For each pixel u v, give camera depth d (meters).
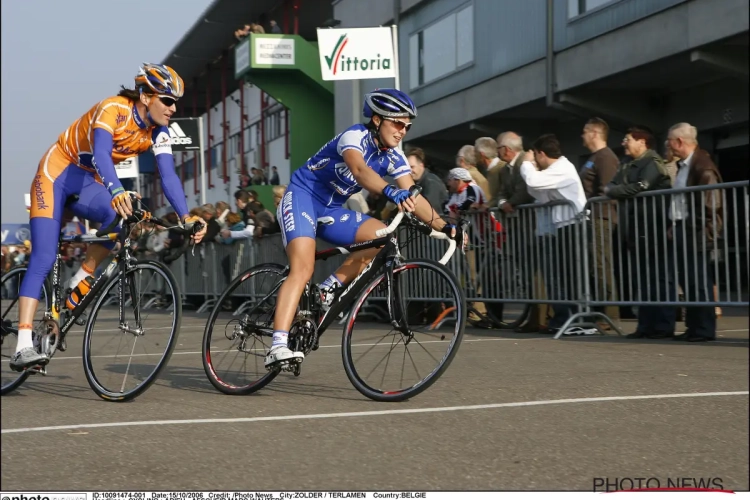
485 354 6.12
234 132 32.19
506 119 16.45
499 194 8.29
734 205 6.42
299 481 2.93
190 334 8.60
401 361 4.39
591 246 7.30
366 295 4.52
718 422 3.70
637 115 14.25
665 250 6.82
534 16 14.62
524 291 7.83
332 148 4.48
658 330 7.09
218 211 13.53
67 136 4.85
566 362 5.62
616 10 12.82
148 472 3.07
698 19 11.40
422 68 18.06
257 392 4.75
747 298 6.33
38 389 5.16
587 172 7.68
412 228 4.56
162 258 14.08
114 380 4.68
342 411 4.11
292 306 4.49
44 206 4.84
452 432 3.60
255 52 21.78
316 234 4.64
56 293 4.93
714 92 13.35
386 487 2.84
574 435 3.50
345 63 9.44
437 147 18.75
